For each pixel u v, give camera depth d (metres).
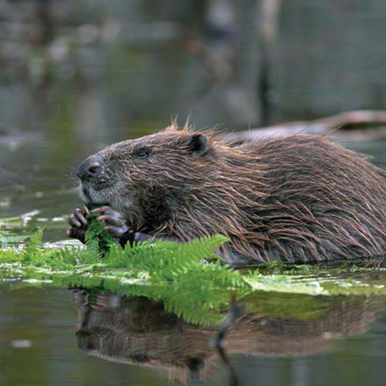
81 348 6.90
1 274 9.48
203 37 34.62
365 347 6.94
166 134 11.00
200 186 10.65
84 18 35.50
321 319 7.67
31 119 22.67
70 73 30.73
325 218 10.80
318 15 39.38
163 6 41.12
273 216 10.74
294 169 11.01
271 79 26.58
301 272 9.86
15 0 31.28
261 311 7.95
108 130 21.08
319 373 6.38
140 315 7.82
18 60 30.11
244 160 11.13
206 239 8.98
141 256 9.48
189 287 8.80
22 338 7.14
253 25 37.06
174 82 29.22
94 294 8.54
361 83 26.77
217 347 6.93
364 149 17.81
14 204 14.01
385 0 42.28
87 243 9.94
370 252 10.91
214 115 22.89
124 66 32.38
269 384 6.20
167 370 6.46
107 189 10.52
